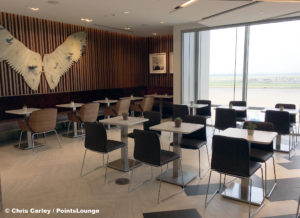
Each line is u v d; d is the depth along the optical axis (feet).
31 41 23.20
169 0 16.69
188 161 16.15
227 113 17.94
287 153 17.62
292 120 19.30
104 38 30.14
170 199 11.35
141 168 14.97
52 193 11.97
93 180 13.39
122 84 33.06
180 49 27.32
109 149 12.96
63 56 25.93
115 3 17.72
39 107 24.38
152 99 28.19
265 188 12.10
